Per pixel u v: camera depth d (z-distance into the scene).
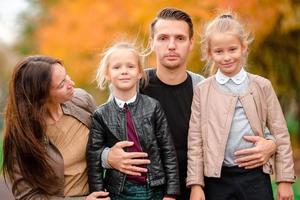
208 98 4.08
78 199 3.99
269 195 3.97
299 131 13.48
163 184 3.97
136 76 4.01
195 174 4.00
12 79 3.98
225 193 3.97
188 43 4.25
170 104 4.28
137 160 3.87
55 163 3.96
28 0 26.84
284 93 11.82
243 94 4.02
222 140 3.97
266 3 9.15
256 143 3.94
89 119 4.14
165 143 4.00
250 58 10.83
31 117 3.91
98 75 4.22
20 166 3.96
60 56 11.48
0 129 20.75
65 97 3.98
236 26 4.04
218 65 4.07
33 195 4.02
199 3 8.68
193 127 4.10
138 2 9.52
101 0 10.71
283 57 11.55
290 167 3.98
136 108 4.00
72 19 11.25
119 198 3.96
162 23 4.21
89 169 3.99
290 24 9.91
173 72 4.27
